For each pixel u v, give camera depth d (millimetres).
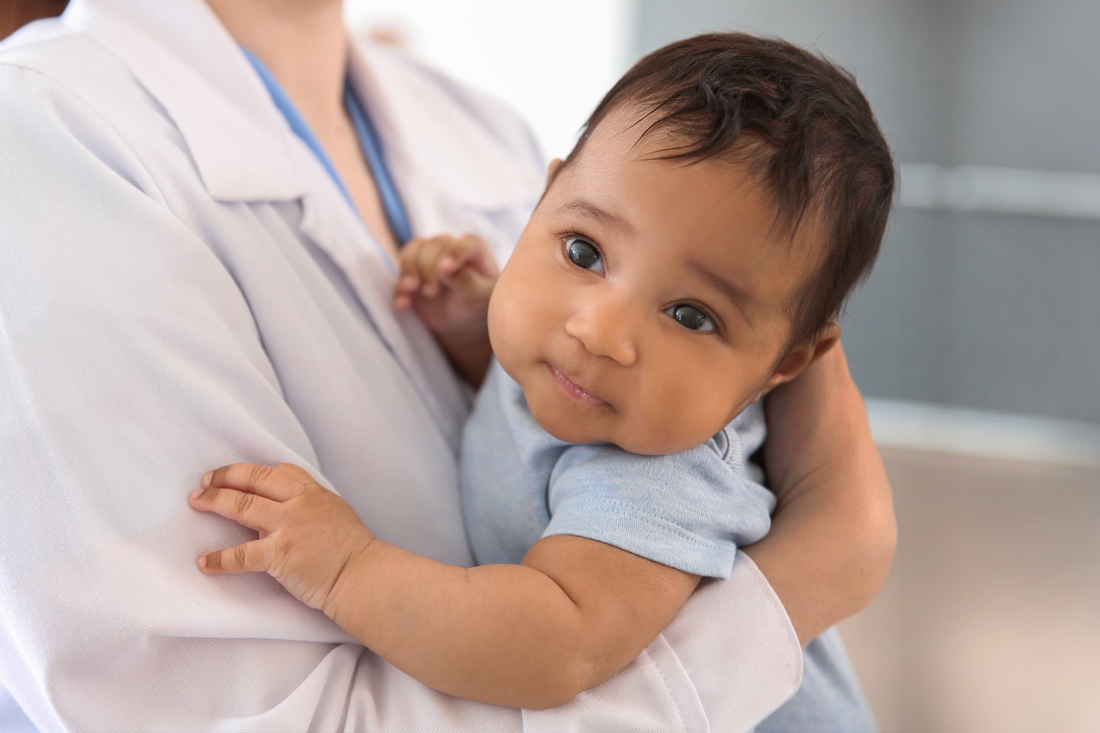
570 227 629
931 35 3010
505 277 656
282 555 591
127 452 566
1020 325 3117
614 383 606
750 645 648
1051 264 3074
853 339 3188
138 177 626
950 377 3170
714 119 603
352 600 599
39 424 546
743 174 591
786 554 696
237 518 592
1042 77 2980
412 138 987
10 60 629
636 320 601
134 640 551
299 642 614
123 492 561
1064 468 2953
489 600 586
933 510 2676
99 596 543
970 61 3004
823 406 758
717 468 666
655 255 595
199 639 577
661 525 627
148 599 552
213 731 562
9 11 850
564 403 628
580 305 612
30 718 600
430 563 609
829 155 627
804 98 635
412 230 950
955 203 3076
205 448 599
